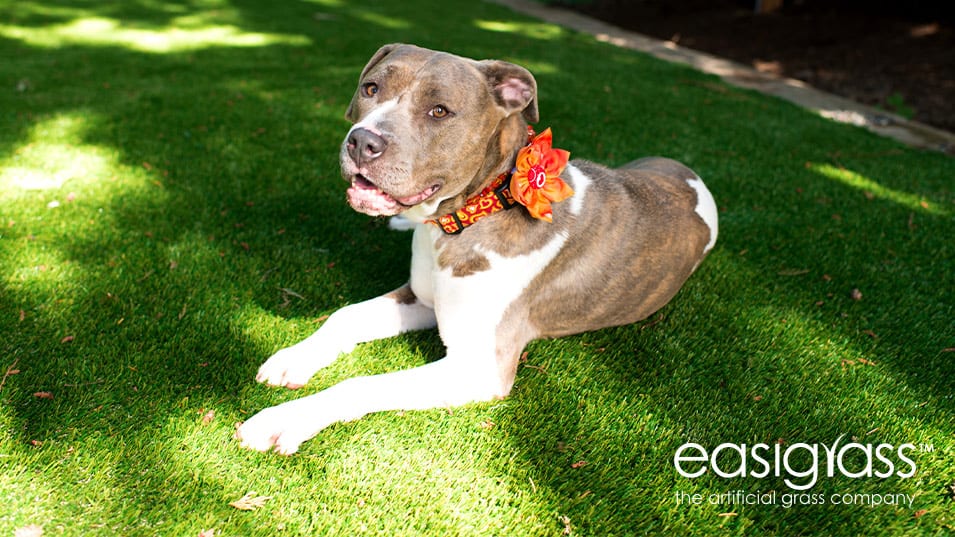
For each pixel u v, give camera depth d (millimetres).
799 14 4113
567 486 965
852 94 2850
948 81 2875
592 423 1060
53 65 2572
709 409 1098
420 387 1021
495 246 1062
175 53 2854
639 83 2717
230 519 887
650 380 1143
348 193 987
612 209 1164
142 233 1407
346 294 1283
